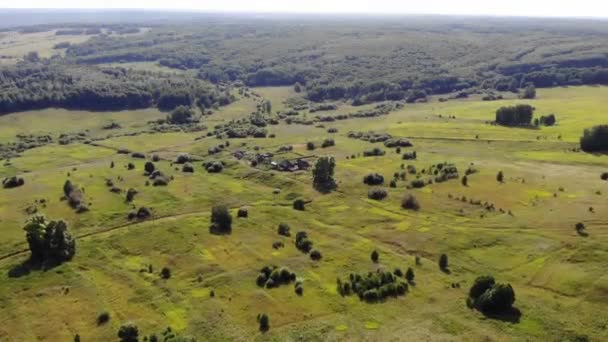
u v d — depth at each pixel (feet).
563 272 313.73
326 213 435.12
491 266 330.34
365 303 291.38
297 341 257.55
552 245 349.41
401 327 266.16
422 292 300.61
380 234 387.14
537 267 323.98
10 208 444.55
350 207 444.96
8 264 347.77
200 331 270.46
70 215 428.15
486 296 280.10
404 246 365.20
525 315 272.72
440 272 325.42
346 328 266.98
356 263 340.18
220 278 325.01
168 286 317.42
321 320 275.39
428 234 380.99
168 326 275.39
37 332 275.59
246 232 395.34
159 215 431.84
